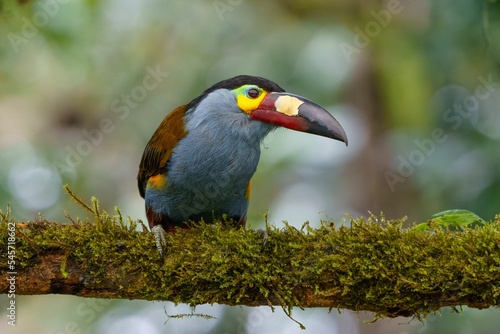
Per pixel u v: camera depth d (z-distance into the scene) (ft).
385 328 44.52
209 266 20.35
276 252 20.27
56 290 20.45
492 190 39.17
